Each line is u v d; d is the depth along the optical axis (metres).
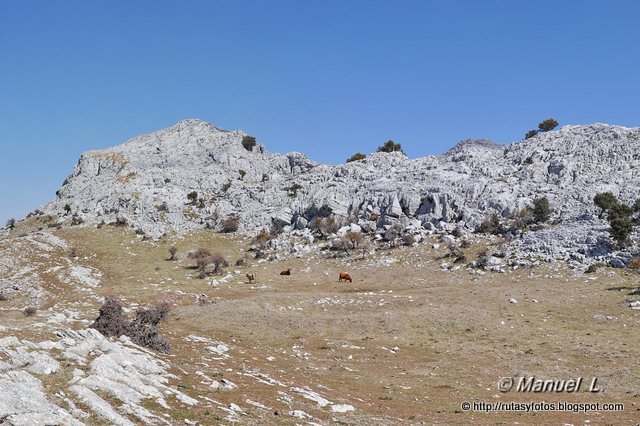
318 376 42.78
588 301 69.81
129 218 141.12
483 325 61.91
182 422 23.84
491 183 129.00
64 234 129.62
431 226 117.56
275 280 94.62
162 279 97.06
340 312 69.56
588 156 133.12
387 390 40.09
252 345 53.78
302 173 174.62
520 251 98.06
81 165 180.25
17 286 89.38
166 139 196.12
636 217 99.12
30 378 23.78
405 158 167.38
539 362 48.66
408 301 72.88
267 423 26.11
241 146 190.75
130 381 26.78
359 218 128.50
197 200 156.00
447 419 32.81
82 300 77.81
